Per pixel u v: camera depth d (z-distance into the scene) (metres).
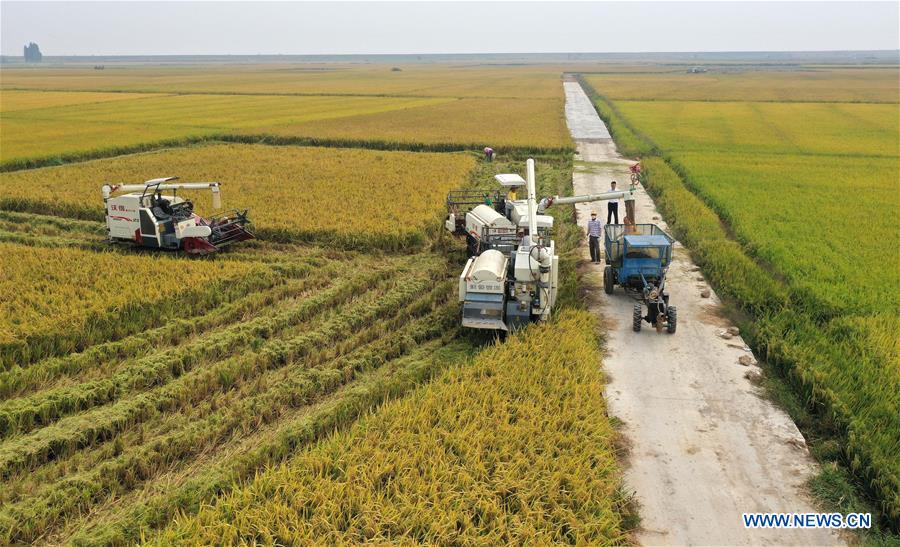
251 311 16.88
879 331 15.22
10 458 10.36
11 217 27.09
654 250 17.69
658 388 13.31
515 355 13.84
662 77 165.62
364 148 49.88
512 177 24.06
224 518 8.94
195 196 29.45
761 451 11.18
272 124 61.38
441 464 9.85
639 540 9.16
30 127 57.81
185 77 177.88
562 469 9.84
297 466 10.08
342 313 16.80
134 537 9.02
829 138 53.84
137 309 16.11
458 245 23.61
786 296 17.69
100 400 12.28
